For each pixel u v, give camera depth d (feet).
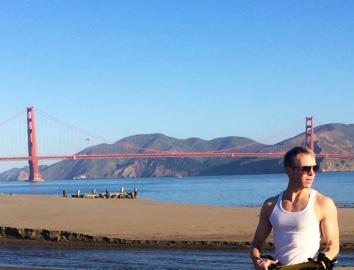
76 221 73.31
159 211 87.30
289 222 11.53
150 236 58.80
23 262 49.21
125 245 56.18
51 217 79.05
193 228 63.62
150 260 47.70
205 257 48.29
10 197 131.34
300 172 11.57
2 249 57.31
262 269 11.46
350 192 224.94
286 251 11.49
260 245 12.20
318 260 11.09
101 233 61.52
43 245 59.16
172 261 46.75
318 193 11.80
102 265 46.32
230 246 52.95
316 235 11.50
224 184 410.52
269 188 301.22
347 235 54.95
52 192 311.88
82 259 49.75
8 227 65.26
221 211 85.46
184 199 202.80
